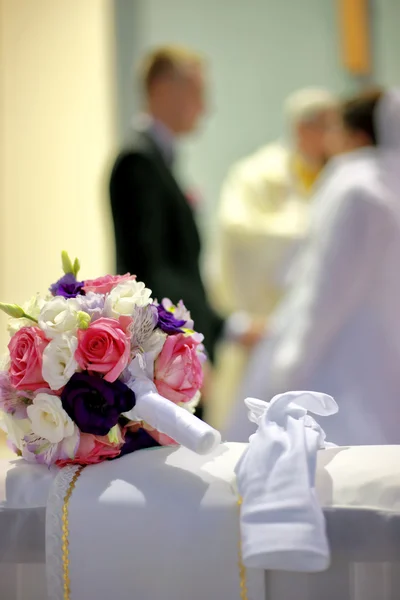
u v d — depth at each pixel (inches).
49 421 40.7
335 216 94.7
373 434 92.4
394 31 205.6
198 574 36.4
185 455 40.8
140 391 41.1
